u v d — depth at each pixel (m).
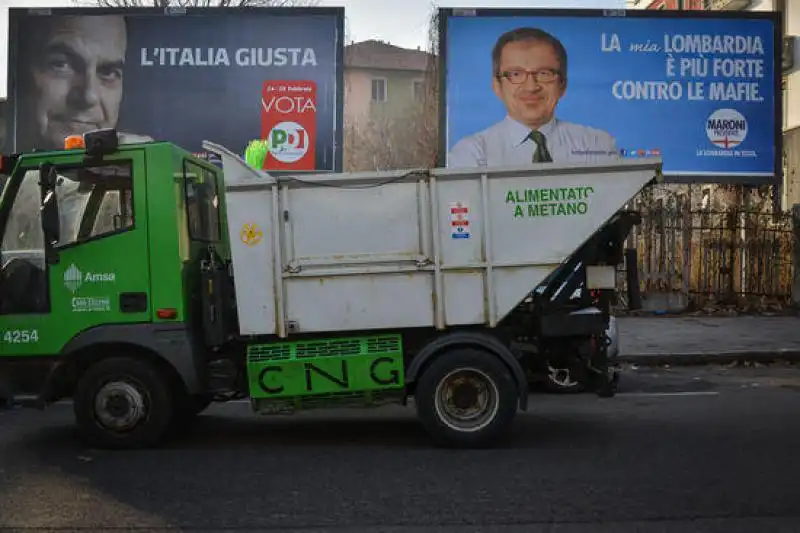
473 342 6.79
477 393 6.86
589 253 7.20
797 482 5.84
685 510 5.23
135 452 6.90
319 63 17.39
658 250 17.64
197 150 17.34
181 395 7.36
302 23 17.41
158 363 6.96
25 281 6.89
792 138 22.48
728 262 17.88
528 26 17.55
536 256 6.81
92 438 6.93
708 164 17.81
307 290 6.83
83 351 6.95
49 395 6.89
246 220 6.82
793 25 22.53
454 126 17.55
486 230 6.80
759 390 10.20
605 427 7.76
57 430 7.92
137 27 17.38
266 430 7.89
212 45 17.39
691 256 17.78
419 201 6.82
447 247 6.82
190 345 6.81
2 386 6.89
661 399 9.45
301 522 5.05
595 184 6.79
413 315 6.83
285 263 6.80
